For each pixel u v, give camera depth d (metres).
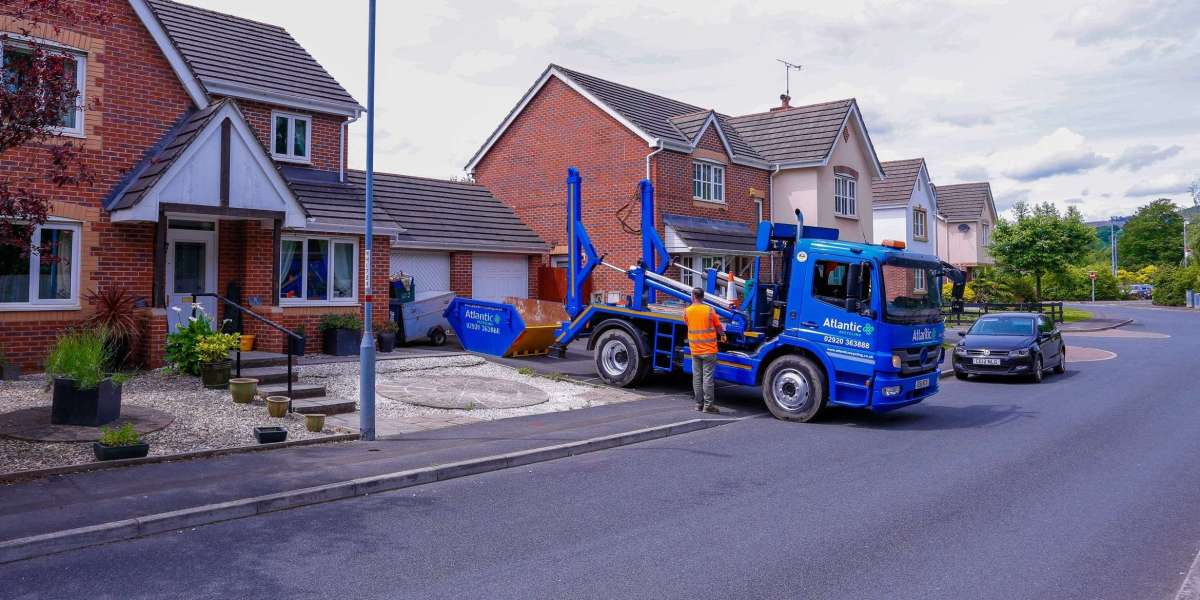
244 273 15.41
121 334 12.83
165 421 9.89
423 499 7.79
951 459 9.80
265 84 17.36
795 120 30.61
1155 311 48.78
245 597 5.25
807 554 6.23
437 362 16.06
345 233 17.25
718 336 13.56
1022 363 17.77
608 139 24.83
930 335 13.00
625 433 10.82
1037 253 40.19
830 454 10.09
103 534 6.30
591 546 6.39
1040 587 5.58
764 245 13.12
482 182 27.89
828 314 12.42
